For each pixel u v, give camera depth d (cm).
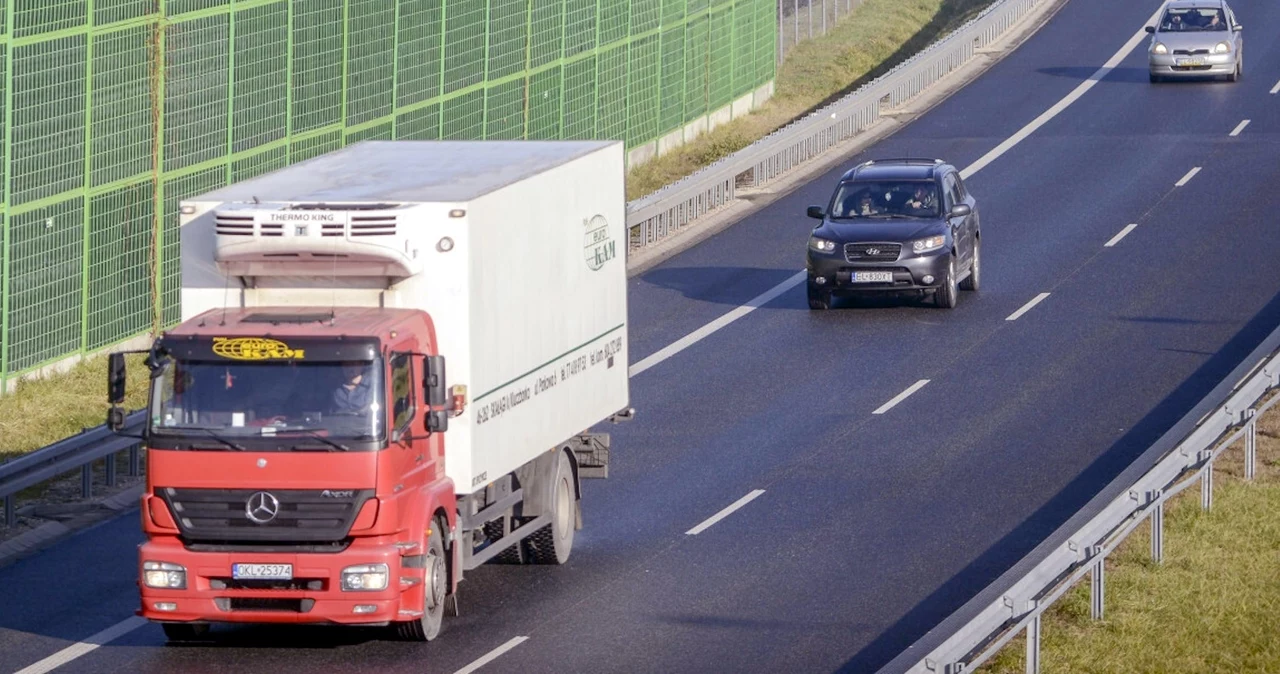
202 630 3819
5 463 4803
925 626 3841
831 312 7488
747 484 5109
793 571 4275
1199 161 10312
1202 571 4075
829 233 7456
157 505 3559
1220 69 12838
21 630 3881
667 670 3553
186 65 6419
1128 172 10156
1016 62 14325
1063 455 5294
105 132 6069
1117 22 15925
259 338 3541
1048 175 10231
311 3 7075
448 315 3728
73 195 5953
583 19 9750
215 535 3538
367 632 3828
